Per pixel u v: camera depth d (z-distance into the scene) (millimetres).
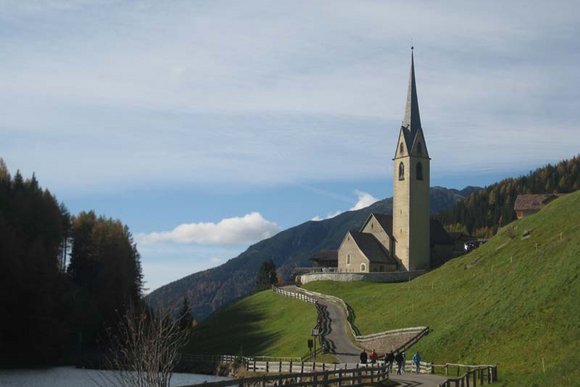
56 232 121062
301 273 165375
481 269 92750
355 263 142250
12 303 94688
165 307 53781
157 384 38781
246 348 101188
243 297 154500
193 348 112125
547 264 72625
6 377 76375
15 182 123062
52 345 99562
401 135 144250
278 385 40531
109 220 144875
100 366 83812
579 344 52062
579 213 92812
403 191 142375
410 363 64750
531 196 156125
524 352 56125
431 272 109875
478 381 50656
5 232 96312
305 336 92375
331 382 45844
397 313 89688
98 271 132625
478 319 69125
